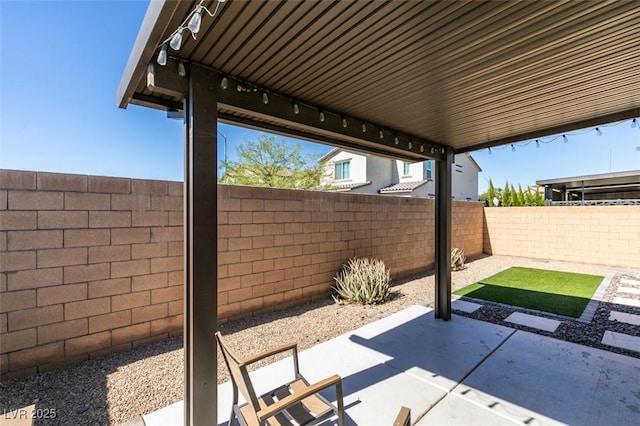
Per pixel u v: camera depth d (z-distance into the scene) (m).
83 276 3.44
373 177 17.64
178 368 3.36
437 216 4.80
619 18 1.77
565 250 10.17
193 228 2.14
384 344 3.88
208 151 2.21
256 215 4.94
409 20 1.77
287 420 1.99
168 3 1.50
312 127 3.04
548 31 1.90
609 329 4.34
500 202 16.59
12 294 3.05
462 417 2.51
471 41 1.99
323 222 5.92
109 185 3.61
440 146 4.66
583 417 2.49
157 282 3.96
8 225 3.02
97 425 2.46
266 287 5.08
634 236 9.02
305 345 3.95
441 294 4.76
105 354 3.59
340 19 1.75
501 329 4.36
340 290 5.85
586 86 2.66
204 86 2.21
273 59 2.15
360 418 2.51
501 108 3.15
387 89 2.69
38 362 3.18
